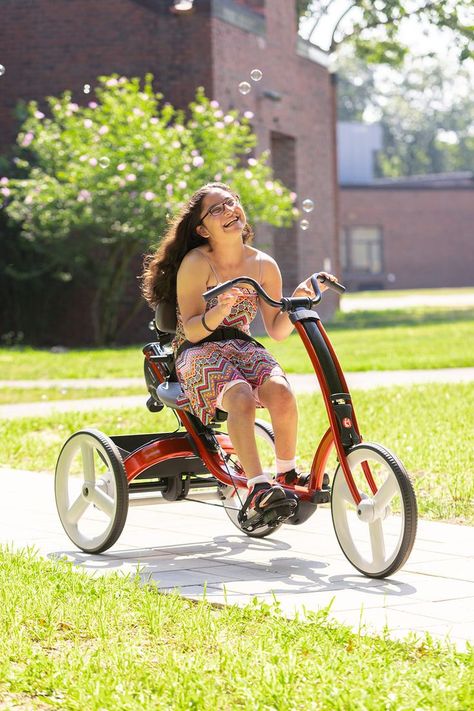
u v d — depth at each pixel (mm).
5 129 25250
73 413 10672
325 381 4895
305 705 3197
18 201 23438
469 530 5785
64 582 4559
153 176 21344
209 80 24000
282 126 27547
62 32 24828
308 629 3842
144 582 4746
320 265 30094
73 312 24625
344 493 4953
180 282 5305
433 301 43531
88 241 22562
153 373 5770
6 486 7484
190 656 3658
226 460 5570
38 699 3373
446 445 8094
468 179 70000
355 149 66312
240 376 5133
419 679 3330
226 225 5266
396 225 63219
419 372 14555
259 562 5191
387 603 4363
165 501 5648
